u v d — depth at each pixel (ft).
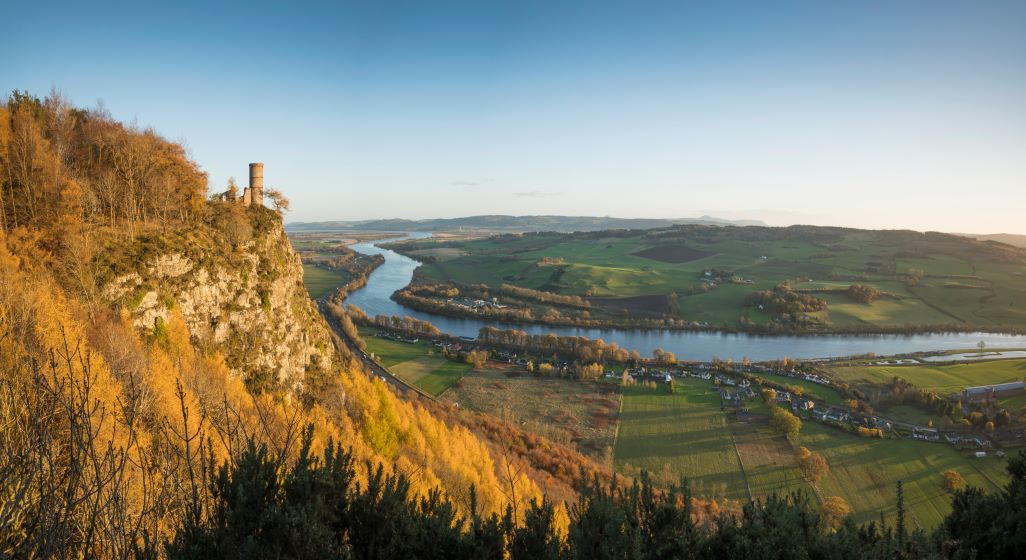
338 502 31.78
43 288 119.44
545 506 34.14
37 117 226.99
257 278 237.66
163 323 180.55
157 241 198.90
